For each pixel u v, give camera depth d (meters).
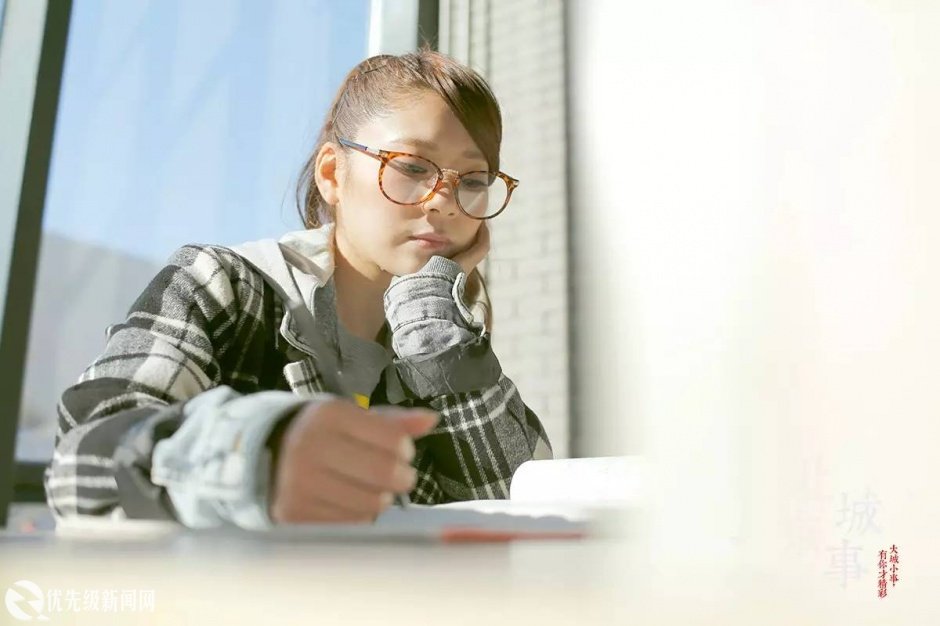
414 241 0.69
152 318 0.50
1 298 1.67
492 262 2.75
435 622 0.14
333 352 0.62
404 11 2.77
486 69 2.84
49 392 3.18
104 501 0.29
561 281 2.58
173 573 0.16
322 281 0.64
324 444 0.25
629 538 0.21
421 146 0.67
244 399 0.28
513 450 0.72
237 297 0.57
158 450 0.28
